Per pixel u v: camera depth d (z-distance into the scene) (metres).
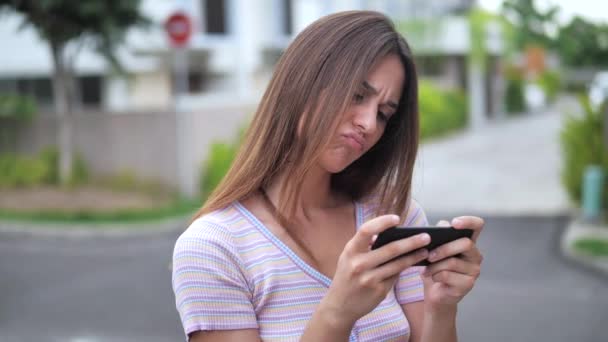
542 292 6.32
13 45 15.47
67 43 11.05
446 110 21.69
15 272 7.54
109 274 7.33
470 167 14.87
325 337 1.12
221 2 15.98
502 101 27.73
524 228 9.23
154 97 15.29
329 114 1.20
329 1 18.88
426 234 1.11
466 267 1.20
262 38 17.16
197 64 15.66
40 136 12.07
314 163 1.29
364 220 1.47
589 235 8.56
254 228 1.30
